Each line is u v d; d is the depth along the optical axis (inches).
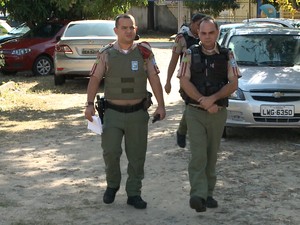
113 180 208.5
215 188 230.5
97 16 663.8
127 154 205.9
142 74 198.5
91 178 247.9
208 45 189.8
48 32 671.1
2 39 708.7
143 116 201.2
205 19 190.4
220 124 193.2
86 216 200.5
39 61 647.8
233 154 285.9
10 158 283.7
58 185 238.1
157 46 1077.8
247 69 325.7
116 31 196.7
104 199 210.4
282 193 224.4
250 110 297.7
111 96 198.1
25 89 542.0
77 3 649.0
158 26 1579.7
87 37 538.3
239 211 204.1
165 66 710.5
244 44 351.6
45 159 281.4
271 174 250.8
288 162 271.0
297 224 191.5
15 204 213.9
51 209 208.2
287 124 298.5
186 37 251.6
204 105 184.9
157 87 199.5
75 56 532.1
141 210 205.9
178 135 245.0
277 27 384.8
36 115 408.5
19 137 333.1
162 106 199.8
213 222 193.3
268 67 330.0
